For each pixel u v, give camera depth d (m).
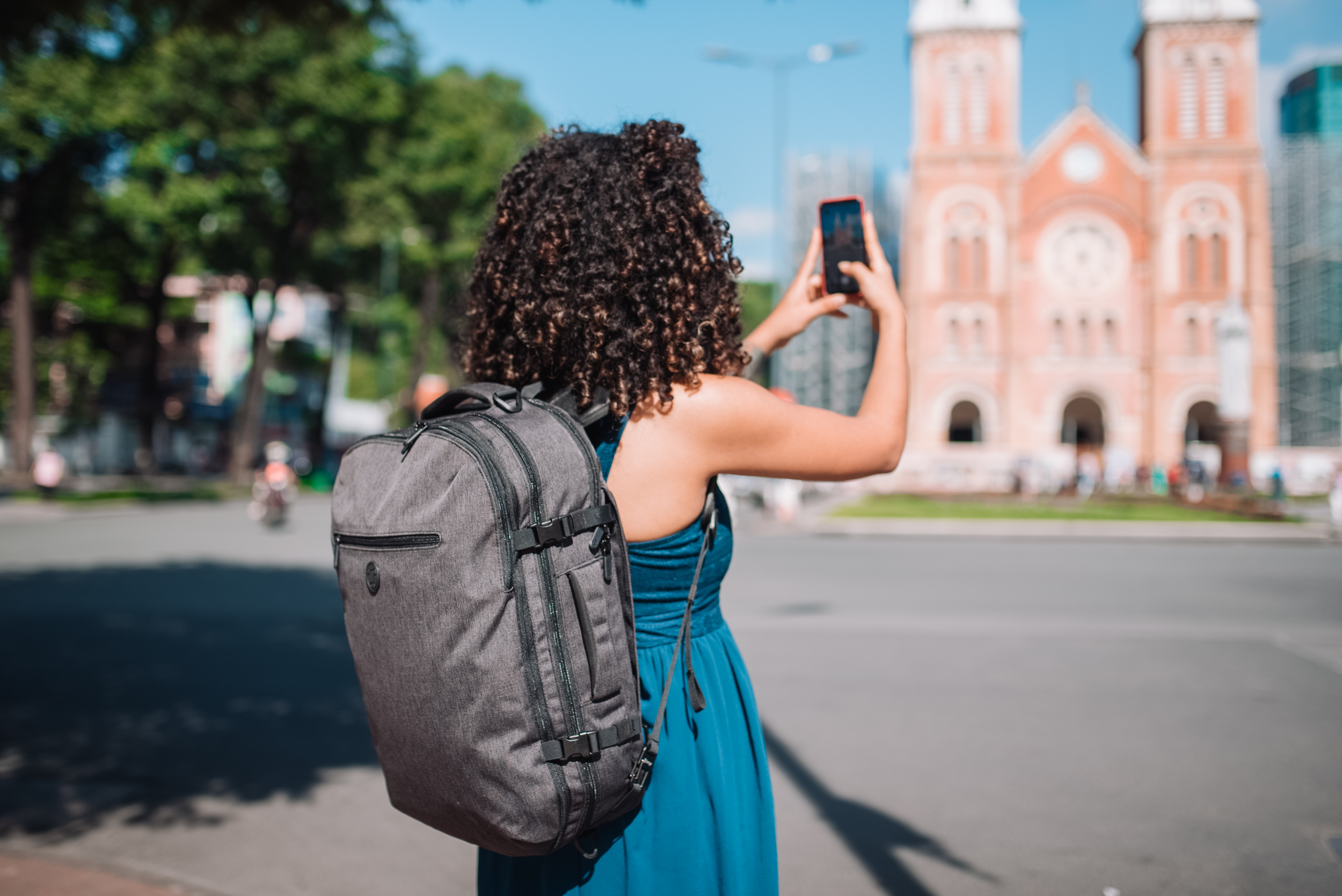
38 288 38.16
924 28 47.28
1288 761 4.66
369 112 28.34
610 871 1.28
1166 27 45.78
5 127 23.09
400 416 46.66
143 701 5.68
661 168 1.39
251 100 26.81
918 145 47.34
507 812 1.10
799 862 3.53
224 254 31.22
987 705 5.70
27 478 26.70
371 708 1.18
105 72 23.84
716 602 1.40
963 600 10.04
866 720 5.37
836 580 11.73
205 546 14.70
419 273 36.53
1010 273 46.44
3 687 5.99
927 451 45.34
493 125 39.06
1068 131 46.56
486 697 1.09
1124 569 13.24
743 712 1.38
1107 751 4.82
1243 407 37.91
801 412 1.31
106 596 9.59
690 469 1.27
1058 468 44.06
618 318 1.29
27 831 3.79
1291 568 13.41
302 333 57.84
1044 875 3.41
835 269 1.63
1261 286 44.81
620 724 1.15
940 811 4.03
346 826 3.90
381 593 1.14
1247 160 45.16
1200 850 3.62
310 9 6.30
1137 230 46.09
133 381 44.03
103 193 27.64
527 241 1.37
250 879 3.41
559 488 1.13
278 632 7.80
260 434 54.62
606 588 1.16
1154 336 45.38
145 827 3.86
